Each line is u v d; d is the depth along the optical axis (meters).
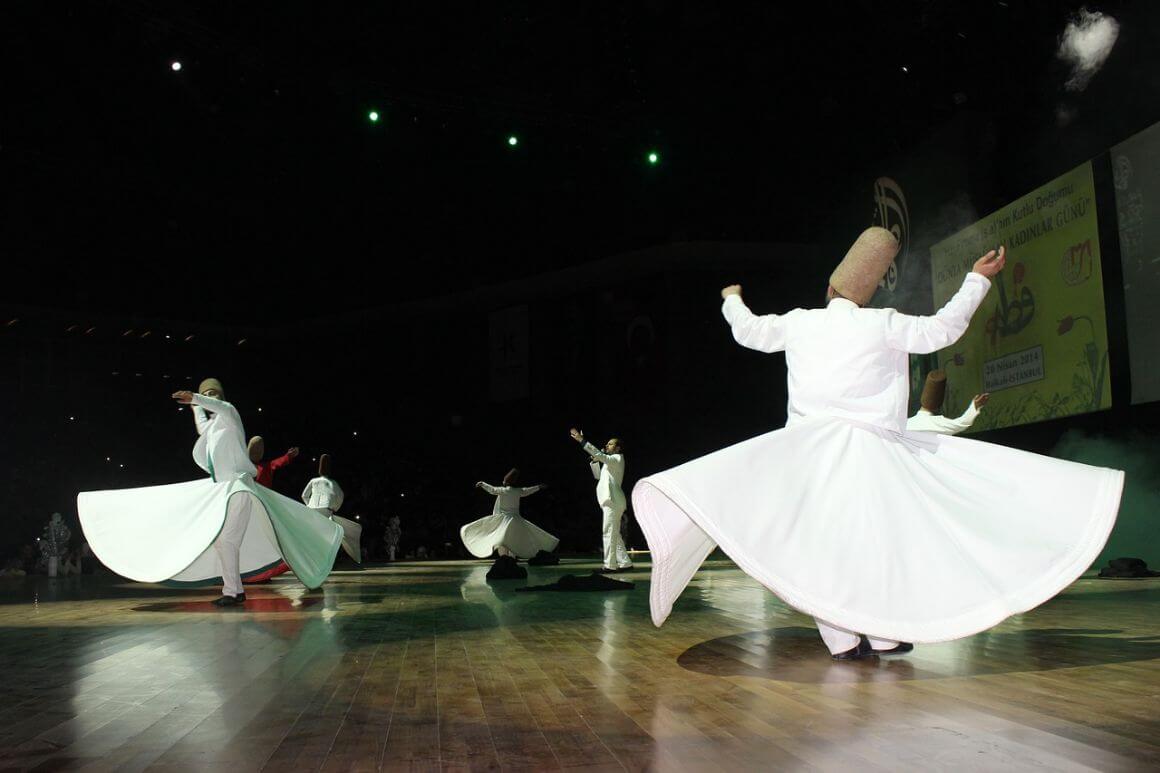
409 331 29.11
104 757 2.32
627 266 24.80
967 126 15.34
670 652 4.09
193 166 24.38
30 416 25.53
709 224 23.11
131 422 27.09
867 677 3.33
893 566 3.29
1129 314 11.41
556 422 26.33
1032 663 3.57
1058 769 2.07
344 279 28.86
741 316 3.99
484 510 27.22
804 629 4.96
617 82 20.97
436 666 3.76
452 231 27.23
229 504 7.18
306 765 2.22
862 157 18.95
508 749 2.36
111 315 26.72
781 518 3.36
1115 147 11.54
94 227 25.36
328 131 22.66
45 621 6.02
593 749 2.35
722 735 2.48
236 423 7.61
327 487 13.42
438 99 20.64
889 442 3.63
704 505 3.32
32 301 25.42
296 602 7.43
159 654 4.26
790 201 22.22
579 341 26.08
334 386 29.62
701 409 23.83
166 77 20.11
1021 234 13.40
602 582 8.52
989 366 14.22
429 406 28.56
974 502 3.48
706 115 21.38
